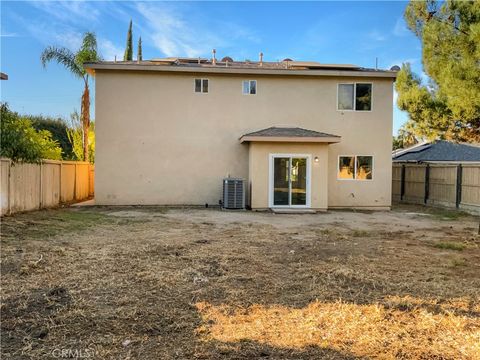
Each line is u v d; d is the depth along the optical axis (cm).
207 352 338
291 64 1655
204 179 1586
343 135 1608
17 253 684
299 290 513
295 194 1495
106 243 802
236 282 545
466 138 1154
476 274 607
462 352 339
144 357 329
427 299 481
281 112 1600
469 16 903
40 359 324
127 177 1556
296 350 342
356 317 419
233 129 1590
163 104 1565
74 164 1734
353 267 637
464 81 916
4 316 410
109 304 450
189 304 455
